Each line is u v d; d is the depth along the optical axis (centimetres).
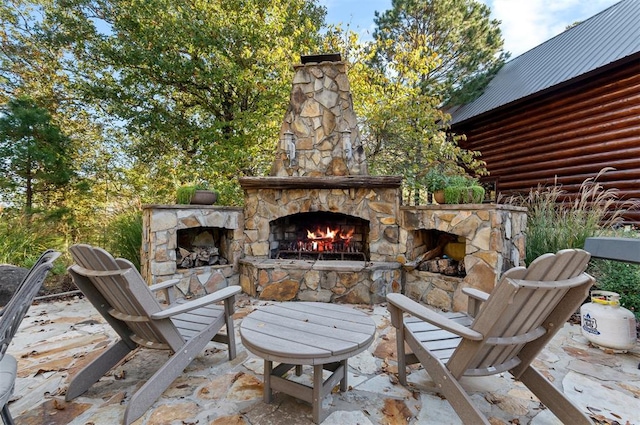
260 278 381
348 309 218
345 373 187
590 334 250
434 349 178
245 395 183
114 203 668
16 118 511
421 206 368
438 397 183
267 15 651
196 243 429
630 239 187
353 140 446
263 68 650
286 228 495
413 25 947
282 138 461
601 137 536
